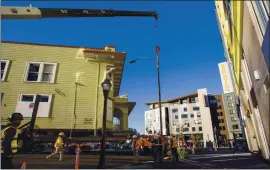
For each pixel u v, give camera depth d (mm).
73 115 16391
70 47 18094
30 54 17312
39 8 12109
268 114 8688
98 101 17031
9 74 16484
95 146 17219
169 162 12570
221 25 18094
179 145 17000
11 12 11398
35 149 13633
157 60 18297
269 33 5613
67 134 15945
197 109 89812
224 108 85438
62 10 12539
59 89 16812
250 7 6961
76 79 17250
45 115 15953
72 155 13461
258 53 7500
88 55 17688
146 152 16203
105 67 17984
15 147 5812
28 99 16328
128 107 24172
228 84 69438
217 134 81500
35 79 17031
